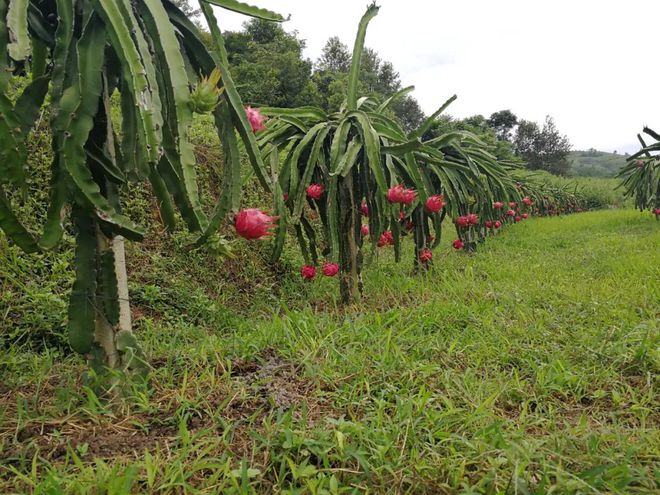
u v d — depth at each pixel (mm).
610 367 2129
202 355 2080
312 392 1842
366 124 3107
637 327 2498
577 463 1382
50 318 2639
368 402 1766
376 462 1366
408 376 1992
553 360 2201
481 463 1361
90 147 1542
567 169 32531
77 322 1625
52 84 1398
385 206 3369
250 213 1685
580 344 2418
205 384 1857
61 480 1202
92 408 1594
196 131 5504
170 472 1268
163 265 3674
